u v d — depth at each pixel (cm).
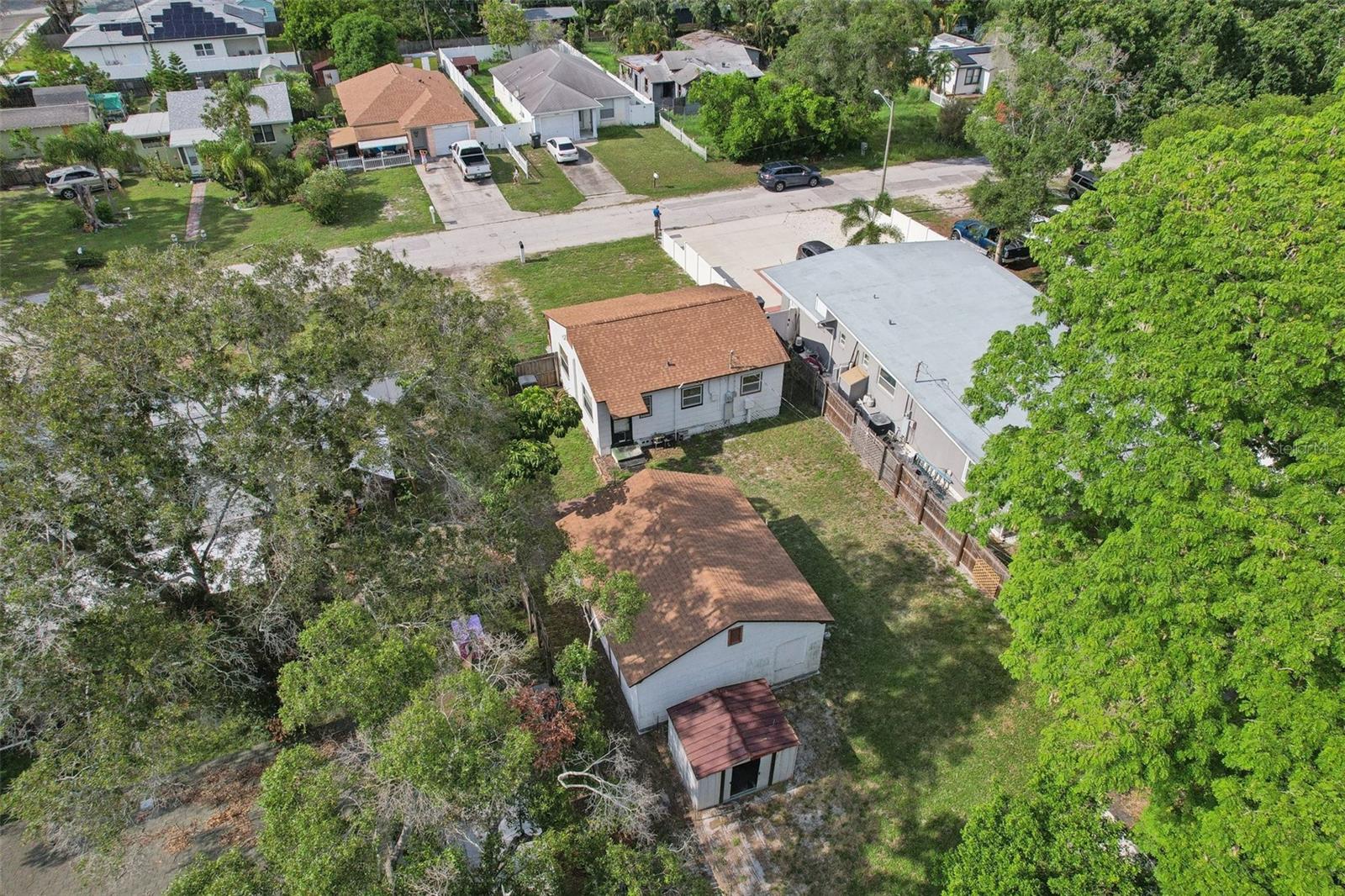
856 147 5825
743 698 1967
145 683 1474
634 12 7869
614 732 2008
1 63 6619
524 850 1305
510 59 7575
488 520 1866
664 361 2933
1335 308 1360
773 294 3919
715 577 2055
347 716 2050
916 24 5766
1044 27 4300
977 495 1973
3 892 1691
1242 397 1429
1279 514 1315
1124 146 5875
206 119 5131
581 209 4878
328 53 7244
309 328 1662
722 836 1808
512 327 2241
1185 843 1271
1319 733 1160
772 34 7381
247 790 1905
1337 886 1062
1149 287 1631
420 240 4491
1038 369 1864
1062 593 1530
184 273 1761
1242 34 4250
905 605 2353
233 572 1769
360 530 1814
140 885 1703
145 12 6738
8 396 1559
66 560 1545
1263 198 1614
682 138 5928
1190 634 1337
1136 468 1503
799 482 2828
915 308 3108
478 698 1272
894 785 1900
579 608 2375
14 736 1694
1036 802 1458
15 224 4672
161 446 1642
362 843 1112
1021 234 3806
